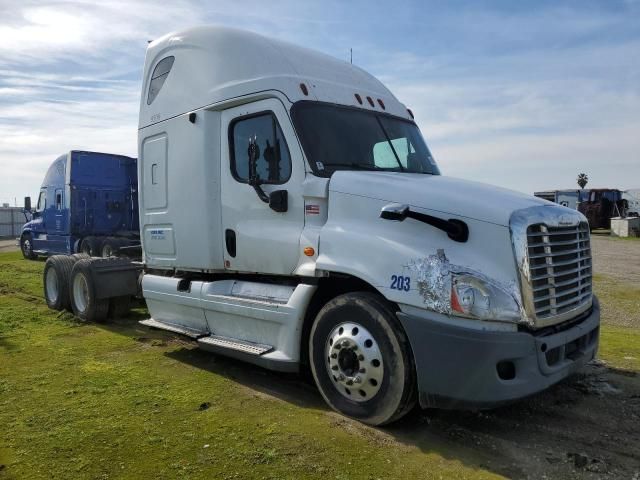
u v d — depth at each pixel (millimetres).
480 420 4355
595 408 4625
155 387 5137
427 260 3922
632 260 17703
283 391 5051
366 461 3660
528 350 3744
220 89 5621
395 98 6262
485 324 3727
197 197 5848
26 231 18672
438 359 3795
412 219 4176
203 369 5742
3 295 10750
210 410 4566
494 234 3869
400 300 3977
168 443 3930
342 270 4348
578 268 4398
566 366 4082
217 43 5824
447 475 3484
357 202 4508
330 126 5145
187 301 6055
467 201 4066
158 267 6617
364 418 4250
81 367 5781
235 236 5520
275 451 3793
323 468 3564
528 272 3785
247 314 5246
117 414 4465
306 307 4754
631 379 5371
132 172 16250
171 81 6289
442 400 3834
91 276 7930
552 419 4391
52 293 9062
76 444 3916
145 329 7711
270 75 5223
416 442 3957
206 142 5730
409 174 5121
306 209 4816
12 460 3682
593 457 3732
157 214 6508
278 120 5066
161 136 6398
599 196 35469
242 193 5434
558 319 4043
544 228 3953
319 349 4574
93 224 15578
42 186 17453
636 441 3996
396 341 4020
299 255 4816
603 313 9258
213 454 3758
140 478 3447
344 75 5840
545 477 3471
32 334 7336
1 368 5723
